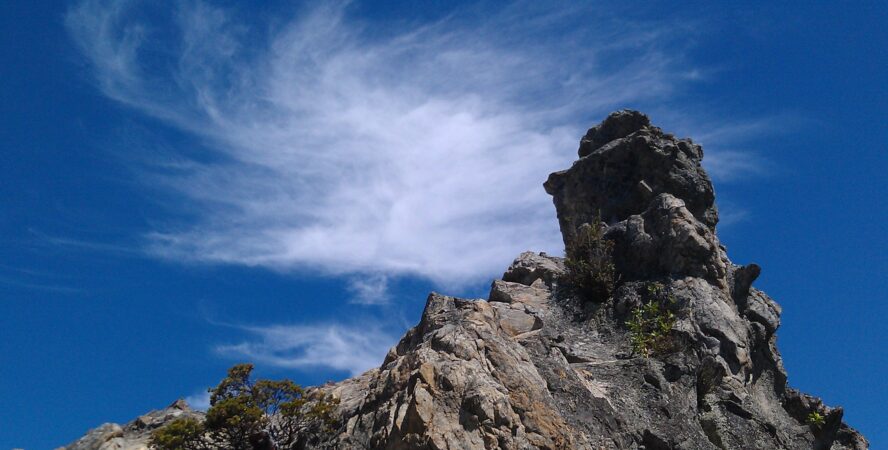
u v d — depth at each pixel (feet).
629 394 116.16
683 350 125.59
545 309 136.46
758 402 129.39
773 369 135.64
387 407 99.81
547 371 111.34
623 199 150.71
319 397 110.32
